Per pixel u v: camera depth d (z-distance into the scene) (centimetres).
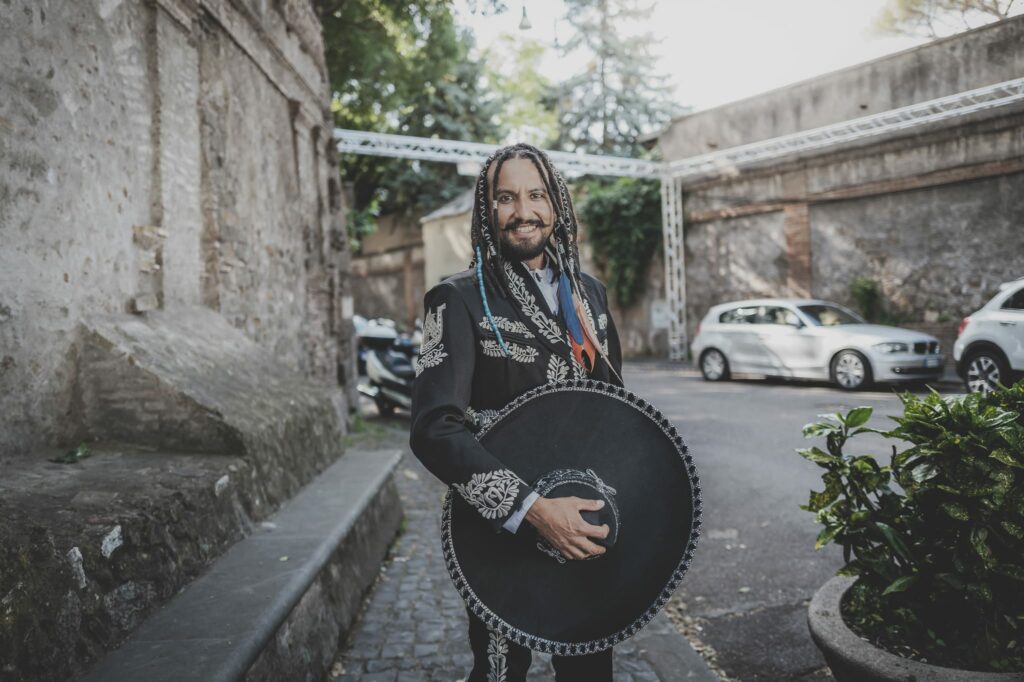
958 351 925
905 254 1423
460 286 167
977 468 193
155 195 432
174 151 455
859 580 226
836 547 409
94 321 348
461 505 156
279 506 350
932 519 210
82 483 264
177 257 459
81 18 355
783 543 423
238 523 301
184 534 255
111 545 212
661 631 319
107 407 331
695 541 155
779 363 1167
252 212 601
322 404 479
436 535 476
